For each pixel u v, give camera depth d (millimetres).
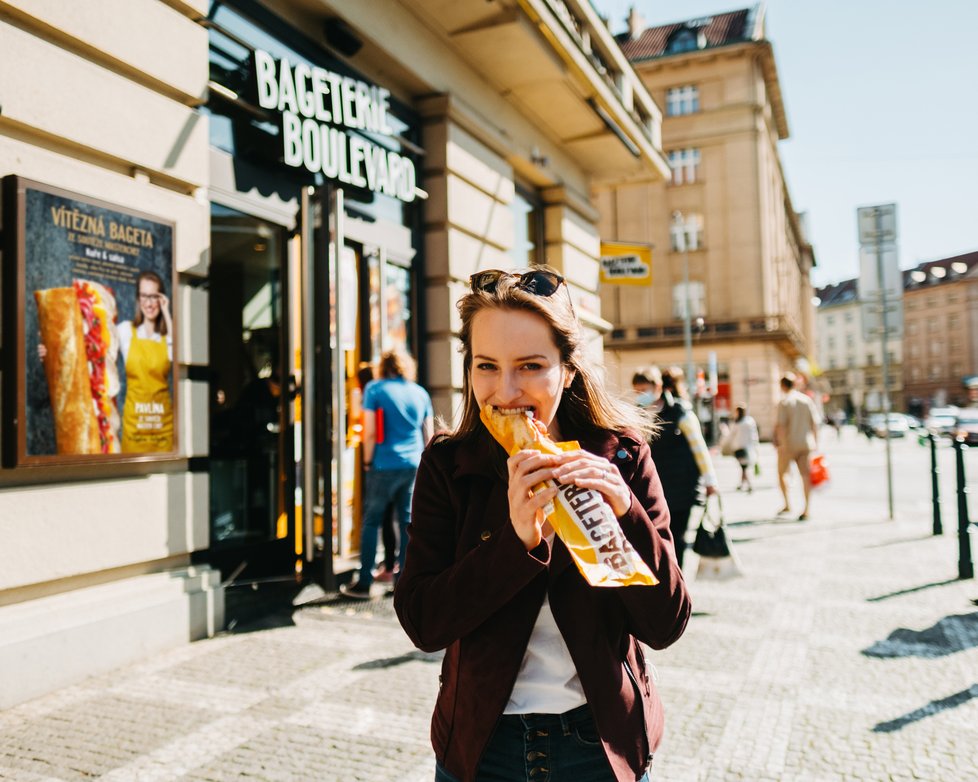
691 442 5141
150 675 3904
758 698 3580
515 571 1150
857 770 2850
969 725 3225
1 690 3459
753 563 6738
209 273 4953
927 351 88438
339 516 5367
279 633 4652
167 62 4559
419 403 5723
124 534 4219
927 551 7188
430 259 7512
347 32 6246
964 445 6059
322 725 3271
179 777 2807
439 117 7492
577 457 1115
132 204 4324
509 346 1235
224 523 5207
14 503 3668
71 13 3984
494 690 1247
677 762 2941
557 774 1249
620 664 1289
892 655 4156
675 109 34969
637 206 35156
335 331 5344
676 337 34344
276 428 5750
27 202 3691
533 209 10250
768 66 34688
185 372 4676
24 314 3666
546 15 7633
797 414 9648
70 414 3865
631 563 1037
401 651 4285
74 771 2855
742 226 33812
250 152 5406
